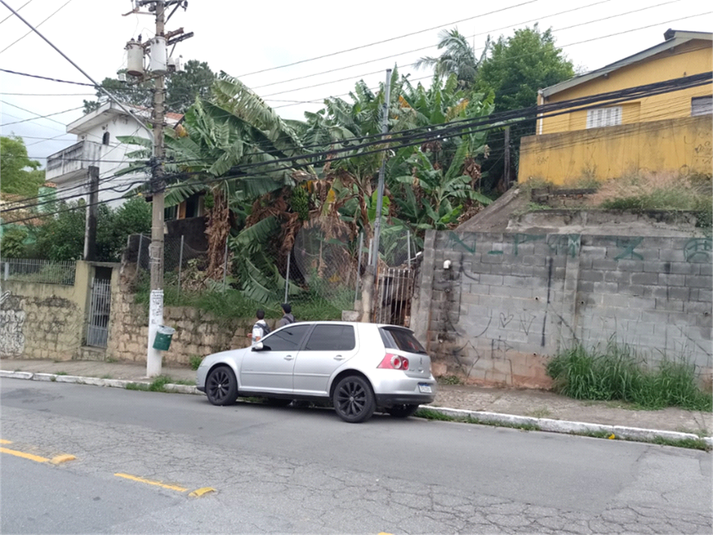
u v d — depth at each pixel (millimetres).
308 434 8430
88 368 16766
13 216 25422
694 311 10617
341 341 9719
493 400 10875
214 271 16984
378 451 7473
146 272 18047
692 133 14117
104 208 23406
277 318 14883
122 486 6055
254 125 15711
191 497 5719
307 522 5102
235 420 9438
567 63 28438
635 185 14320
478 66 30781
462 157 20188
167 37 14164
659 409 9930
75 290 19219
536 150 16094
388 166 17594
